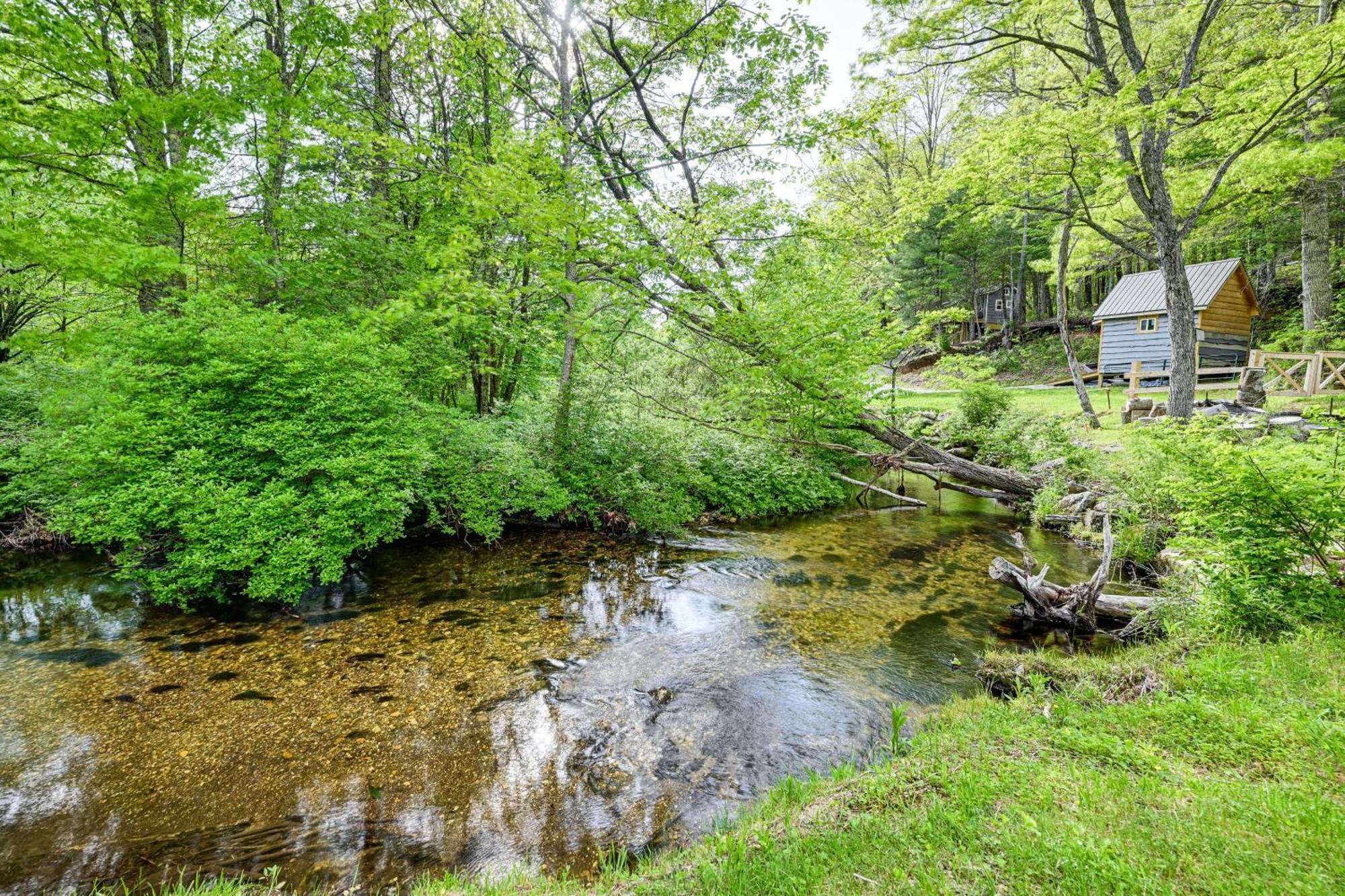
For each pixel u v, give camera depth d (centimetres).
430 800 421
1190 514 573
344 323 1007
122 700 550
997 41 1352
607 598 843
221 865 358
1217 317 2091
